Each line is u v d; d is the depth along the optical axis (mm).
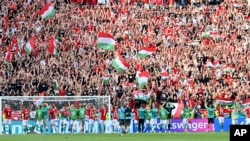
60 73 73250
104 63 74875
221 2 84562
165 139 48625
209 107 68438
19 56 75125
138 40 78750
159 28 80500
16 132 61906
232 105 68688
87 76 73062
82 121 63438
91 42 77500
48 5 79125
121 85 71938
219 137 52188
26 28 78000
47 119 62562
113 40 76438
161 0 83250
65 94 71188
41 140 47750
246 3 84125
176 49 78125
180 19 81750
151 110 65125
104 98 63875
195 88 72438
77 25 79250
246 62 77375
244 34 80875
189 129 66312
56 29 78438
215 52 78375
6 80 72062
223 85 73812
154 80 72938
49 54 75500
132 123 64625
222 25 81750
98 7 81812
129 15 81438
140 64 75188
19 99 62156
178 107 66625
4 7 79438
